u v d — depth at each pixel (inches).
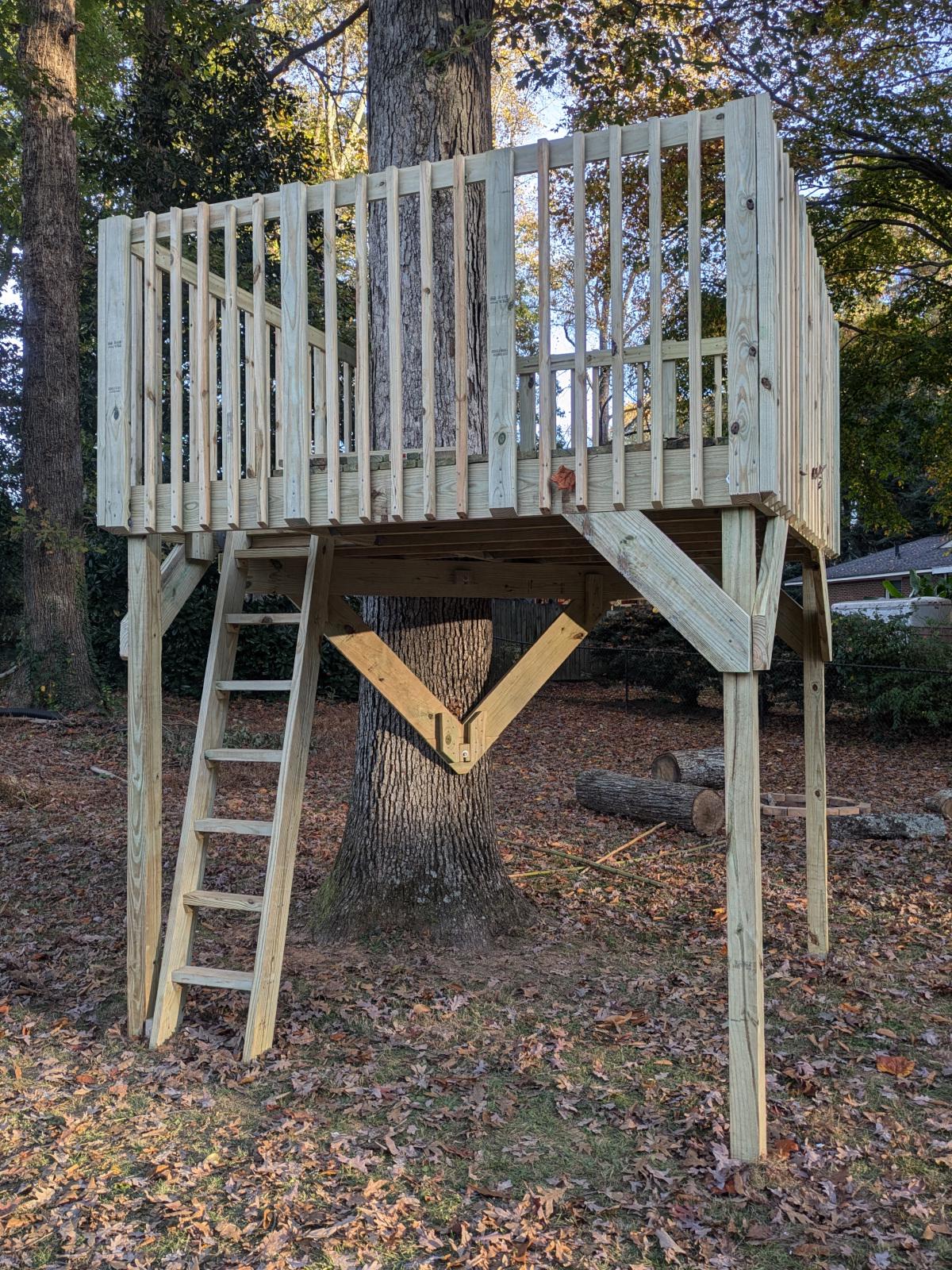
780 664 584.7
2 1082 157.9
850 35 441.4
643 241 523.5
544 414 139.3
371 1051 166.7
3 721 478.6
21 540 685.3
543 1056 164.7
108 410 173.6
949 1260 111.1
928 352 502.6
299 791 175.5
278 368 196.2
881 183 494.0
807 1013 183.6
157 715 178.9
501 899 227.6
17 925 234.7
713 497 131.4
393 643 225.3
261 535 194.1
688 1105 147.4
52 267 512.4
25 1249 115.6
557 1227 118.3
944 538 853.2
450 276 219.1
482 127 228.7
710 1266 110.6
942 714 507.8
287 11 726.5
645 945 221.0
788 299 141.8
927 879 272.5
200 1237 116.8
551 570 239.5
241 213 164.4
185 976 171.9
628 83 333.7
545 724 581.6
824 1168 130.3
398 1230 117.5
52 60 510.9
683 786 341.7
